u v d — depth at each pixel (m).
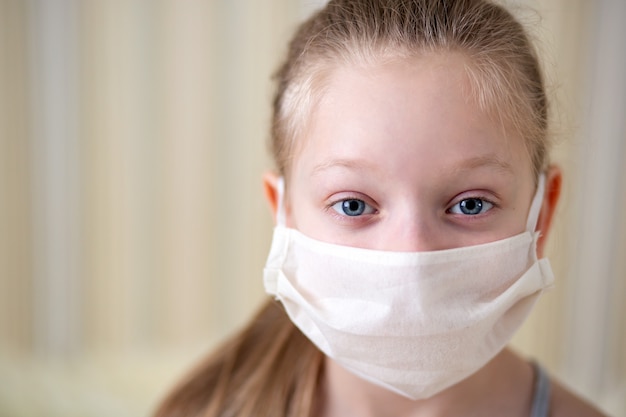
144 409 1.59
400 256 0.65
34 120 1.79
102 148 1.79
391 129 0.64
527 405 0.83
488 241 0.67
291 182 0.76
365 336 0.68
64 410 1.57
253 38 1.67
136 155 1.78
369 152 0.65
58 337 1.89
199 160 1.76
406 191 0.65
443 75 0.65
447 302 0.66
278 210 0.81
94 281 1.87
